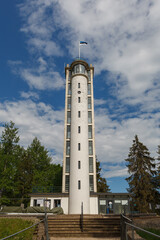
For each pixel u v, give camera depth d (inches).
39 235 590.2
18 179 1625.2
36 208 968.3
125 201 1216.8
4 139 1560.0
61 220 749.9
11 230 558.3
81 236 670.5
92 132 1546.5
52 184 1893.5
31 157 1831.9
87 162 1305.4
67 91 1717.5
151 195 1540.4
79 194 1178.6
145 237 483.2
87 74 1791.3
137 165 1680.6
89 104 1667.1
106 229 703.1
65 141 1513.3
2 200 1393.9
